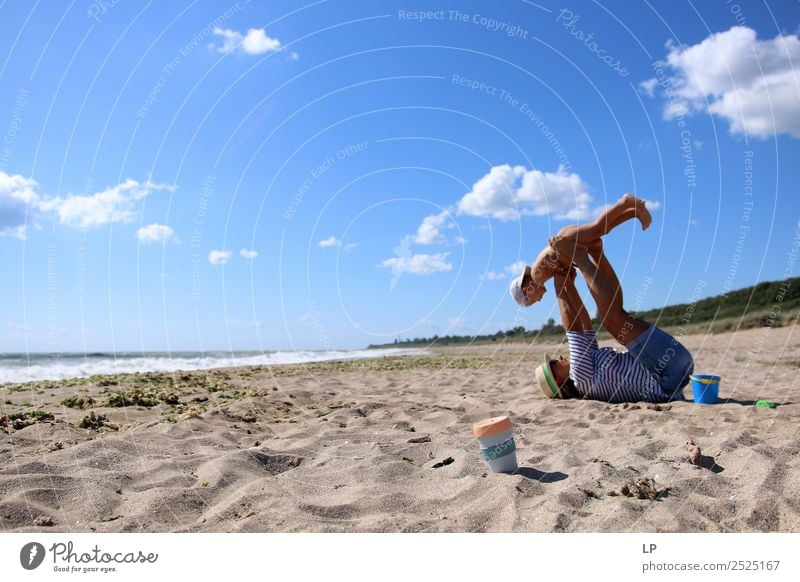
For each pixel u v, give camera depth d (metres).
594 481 3.47
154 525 3.08
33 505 3.25
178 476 3.80
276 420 6.08
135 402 6.92
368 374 11.20
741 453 3.81
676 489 3.30
